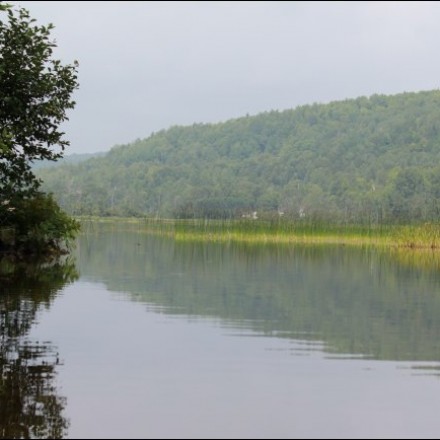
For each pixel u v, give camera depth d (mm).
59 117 23797
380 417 7477
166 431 6926
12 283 17594
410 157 142500
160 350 10234
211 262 25750
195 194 138500
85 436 6754
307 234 43125
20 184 25531
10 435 6742
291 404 7840
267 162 165250
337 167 152375
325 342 11031
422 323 12750
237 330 11891
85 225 72688
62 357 9695
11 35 22516
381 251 35156
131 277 19891
